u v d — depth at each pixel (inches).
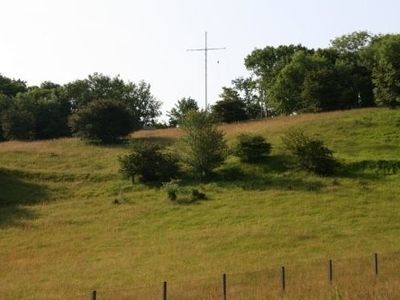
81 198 2363.4
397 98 3326.8
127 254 1614.2
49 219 2052.2
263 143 2610.7
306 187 2233.0
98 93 5251.0
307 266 1284.4
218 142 2512.3
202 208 2074.3
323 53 4781.0
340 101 3941.9
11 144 3491.6
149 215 2047.2
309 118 3437.5
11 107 4288.9
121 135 3395.7
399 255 1326.3
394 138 2847.0
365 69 4271.7
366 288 919.0
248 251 1560.0
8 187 2469.2
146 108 5462.6
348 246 1546.5
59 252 1676.9
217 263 1454.2
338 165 2425.0
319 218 1861.5
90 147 3289.9
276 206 2028.8
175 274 1370.6
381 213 1884.8
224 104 4060.0
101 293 1184.2
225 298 948.0
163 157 2536.9
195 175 2504.9
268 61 5241.1
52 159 3034.0
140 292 1144.2
